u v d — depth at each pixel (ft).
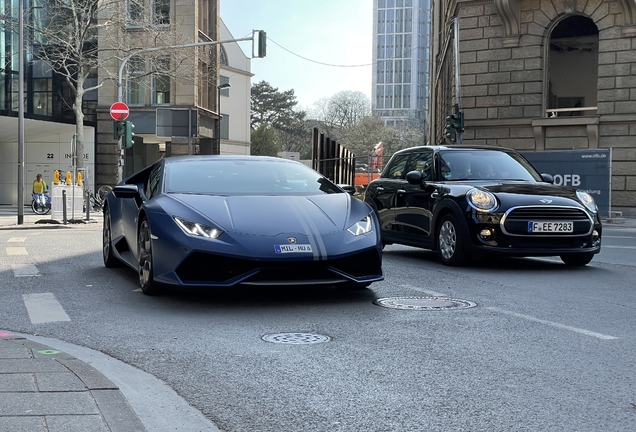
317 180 24.57
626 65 84.28
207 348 15.53
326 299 21.68
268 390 12.42
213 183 23.24
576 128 87.40
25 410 10.46
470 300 21.63
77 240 44.65
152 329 17.54
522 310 19.93
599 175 73.82
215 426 10.57
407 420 10.82
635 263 32.04
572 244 28.76
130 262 25.23
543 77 89.66
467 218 28.99
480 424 10.61
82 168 90.63
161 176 24.02
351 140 331.36
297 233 20.07
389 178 37.04
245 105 202.18
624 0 82.94
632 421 10.69
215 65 131.64
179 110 78.23
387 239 36.19
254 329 17.47
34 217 82.79
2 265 30.60
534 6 89.40
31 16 111.24
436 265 30.89
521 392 12.20
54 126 116.67
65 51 94.48
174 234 20.20
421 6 579.07
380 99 586.86
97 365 14.02
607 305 20.79
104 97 117.29
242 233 19.88
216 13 131.64
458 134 80.02
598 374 13.30
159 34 105.50
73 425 9.87
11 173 122.31
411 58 579.89
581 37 91.56
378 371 13.60
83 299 21.97
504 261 32.60
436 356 14.74
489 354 14.87
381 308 20.21
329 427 10.53
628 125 84.48
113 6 103.60
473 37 93.15
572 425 10.53
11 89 109.60
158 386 12.66
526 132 90.43
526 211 28.37
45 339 16.44
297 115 336.70
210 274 19.81
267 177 24.02
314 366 13.99
